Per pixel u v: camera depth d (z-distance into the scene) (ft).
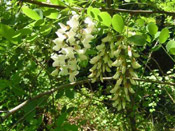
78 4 1.47
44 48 2.16
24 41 1.26
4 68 1.91
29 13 1.20
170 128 3.45
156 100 3.09
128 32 1.29
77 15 1.26
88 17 1.25
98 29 1.43
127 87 1.38
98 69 1.45
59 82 2.28
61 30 1.29
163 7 2.79
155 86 3.07
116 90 1.43
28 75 2.35
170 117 3.34
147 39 1.50
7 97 2.92
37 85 2.86
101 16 1.17
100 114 3.67
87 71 2.81
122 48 1.30
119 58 1.33
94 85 4.36
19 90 1.43
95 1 1.48
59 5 1.37
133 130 2.63
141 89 2.77
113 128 3.67
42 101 1.51
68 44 1.30
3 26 1.10
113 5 2.24
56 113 2.40
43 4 1.41
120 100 1.44
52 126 1.31
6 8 1.80
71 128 1.22
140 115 3.02
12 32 1.11
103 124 3.56
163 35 1.33
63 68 1.32
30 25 1.25
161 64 5.29
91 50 1.70
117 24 1.17
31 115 1.46
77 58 1.33
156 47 1.46
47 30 1.25
